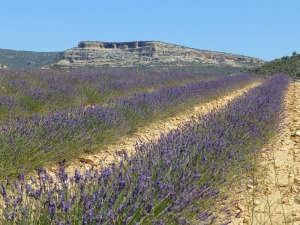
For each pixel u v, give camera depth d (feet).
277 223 13.62
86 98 43.27
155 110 33.60
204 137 18.70
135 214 10.30
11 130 19.02
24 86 44.21
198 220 11.91
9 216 9.35
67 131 20.95
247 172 19.11
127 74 81.25
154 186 11.59
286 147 26.68
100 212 9.49
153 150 15.61
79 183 10.84
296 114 45.29
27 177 17.49
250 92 48.26
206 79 106.32
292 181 18.57
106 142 24.36
